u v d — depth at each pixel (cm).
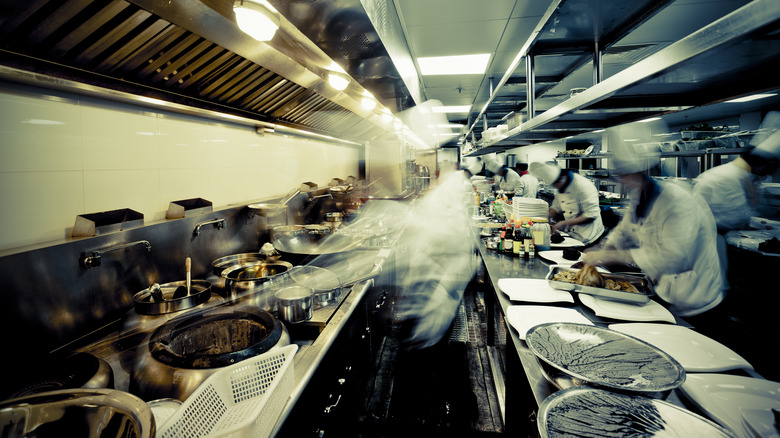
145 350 117
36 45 101
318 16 116
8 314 102
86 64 117
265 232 250
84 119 135
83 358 103
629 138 517
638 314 137
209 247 193
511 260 248
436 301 408
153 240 155
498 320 305
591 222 335
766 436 70
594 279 161
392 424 217
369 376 247
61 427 68
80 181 134
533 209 328
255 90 196
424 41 365
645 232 214
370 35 136
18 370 98
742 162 279
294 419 105
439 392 249
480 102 644
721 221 304
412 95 275
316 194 344
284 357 109
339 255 256
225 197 221
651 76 87
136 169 158
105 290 133
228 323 139
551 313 141
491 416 224
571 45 221
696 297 191
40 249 111
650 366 96
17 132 114
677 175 702
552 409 80
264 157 266
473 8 296
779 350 156
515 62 250
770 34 59
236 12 101
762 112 581
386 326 321
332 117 312
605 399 82
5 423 66
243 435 72
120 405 68
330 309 172
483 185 760
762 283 240
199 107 174
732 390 86
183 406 79
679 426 74
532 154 1248
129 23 107
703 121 772
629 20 181
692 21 309
